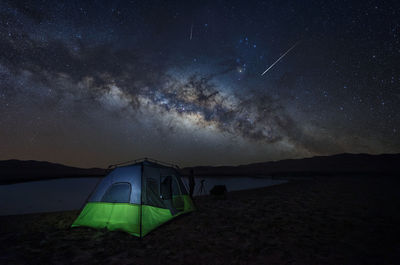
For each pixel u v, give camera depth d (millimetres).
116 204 6543
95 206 6766
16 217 8180
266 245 5098
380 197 12031
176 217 7957
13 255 4598
